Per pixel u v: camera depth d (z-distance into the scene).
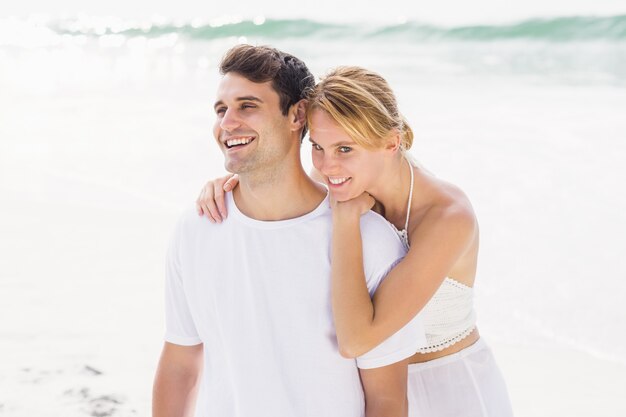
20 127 10.73
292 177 2.13
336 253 2.08
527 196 6.98
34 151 9.28
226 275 2.15
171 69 17.44
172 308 2.31
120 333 4.43
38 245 5.93
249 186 2.13
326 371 2.09
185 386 2.38
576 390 4.06
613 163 7.84
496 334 4.70
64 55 20.78
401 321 2.13
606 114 10.22
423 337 2.25
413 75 14.97
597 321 4.80
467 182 7.46
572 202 6.80
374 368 2.12
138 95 13.21
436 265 2.35
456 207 2.49
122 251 5.81
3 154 9.14
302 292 2.09
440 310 2.63
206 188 2.27
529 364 4.35
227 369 2.19
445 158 8.28
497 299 5.15
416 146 8.80
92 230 6.32
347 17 20.50
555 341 4.60
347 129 2.11
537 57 16.08
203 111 11.47
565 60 15.54
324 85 2.17
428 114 10.75
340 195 2.15
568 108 10.79
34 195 7.42
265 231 2.12
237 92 2.05
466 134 9.33
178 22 23.02
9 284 5.13
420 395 2.68
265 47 2.14
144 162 8.58
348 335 2.03
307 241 2.12
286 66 2.10
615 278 5.32
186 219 2.24
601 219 6.37
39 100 12.97
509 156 8.26
